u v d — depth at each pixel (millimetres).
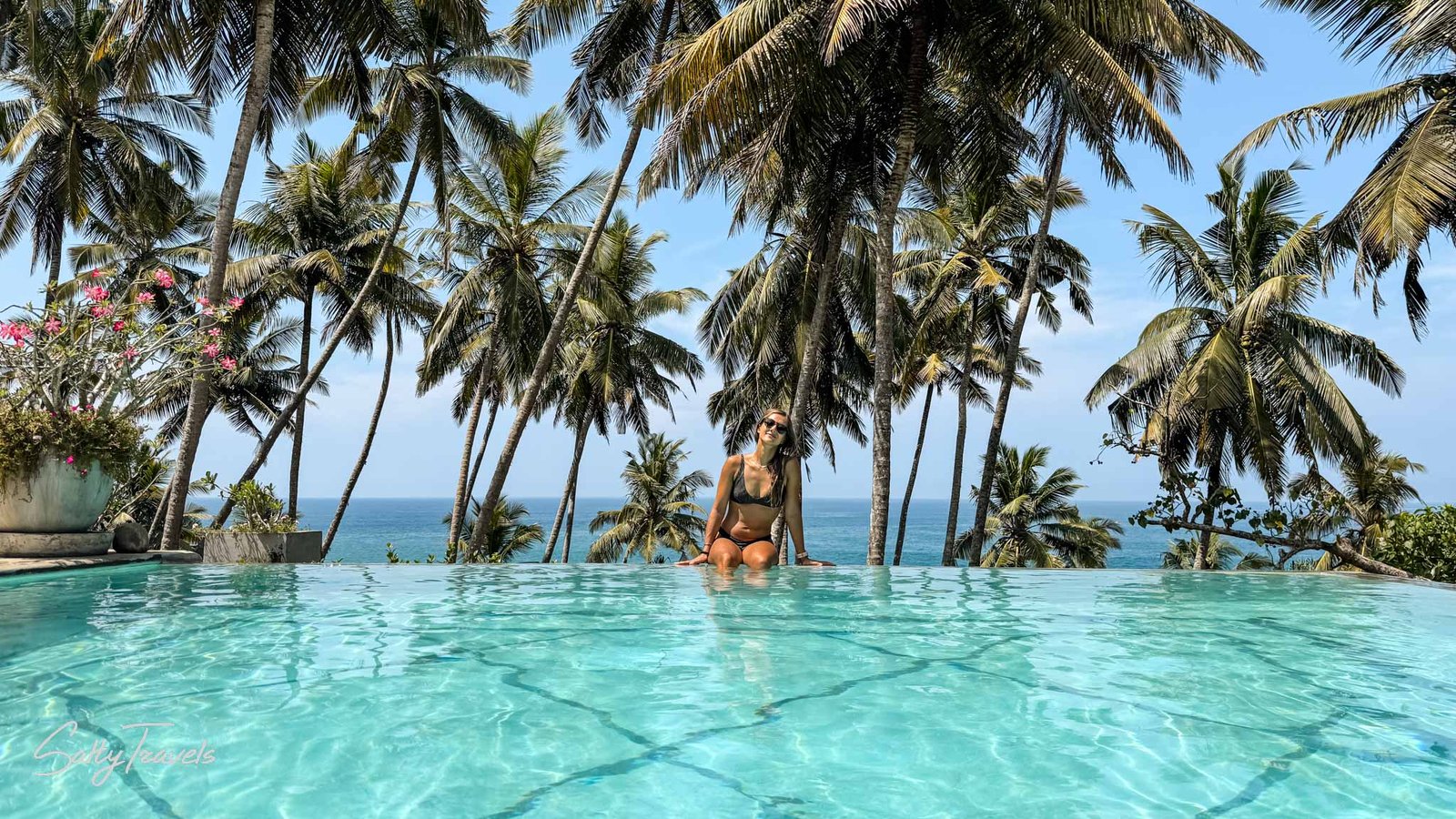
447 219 20078
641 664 3486
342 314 25969
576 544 91438
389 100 18172
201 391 11211
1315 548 11961
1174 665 3621
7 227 20656
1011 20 11906
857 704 2891
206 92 13688
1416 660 3824
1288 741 2518
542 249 22109
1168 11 11750
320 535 11281
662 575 7012
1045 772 2221
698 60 11734
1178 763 2295
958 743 2467
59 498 6941
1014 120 14789
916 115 12977
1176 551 40719
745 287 21953
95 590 5762
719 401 28594
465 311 23422
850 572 7410
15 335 6555
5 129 20828
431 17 18266
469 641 3982
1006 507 34969
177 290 24750
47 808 1886
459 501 24766
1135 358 20516
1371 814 1937
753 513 7633
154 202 22484
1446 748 2455
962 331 25422
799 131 13430
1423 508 15008
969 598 5945
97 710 2697
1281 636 4469
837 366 23422
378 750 2344
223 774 2125
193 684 3064
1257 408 19062
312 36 13883
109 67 18391
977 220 22672
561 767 2213
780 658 3650
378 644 3865
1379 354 18625
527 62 19750
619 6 15500
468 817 1856
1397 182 11914
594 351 26688
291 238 24375
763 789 2068
